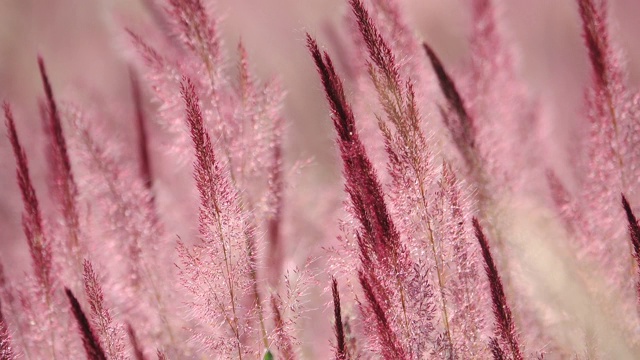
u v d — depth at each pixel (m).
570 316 1.62
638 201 1.59
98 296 1.52
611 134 1.59
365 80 1.52
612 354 1.60
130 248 1.65
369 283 1.47
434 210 1.49
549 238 1.65
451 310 1.50
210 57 1.60
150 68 1.61
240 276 1.53
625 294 1.61
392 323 1.48
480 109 1.70
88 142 1.67
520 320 1.60
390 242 1.47
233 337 1.53
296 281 1.56
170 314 1.63
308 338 1.64
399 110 1.48
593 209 1.62
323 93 1.52
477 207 1.60
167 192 1.71
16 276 1.67
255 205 1.62
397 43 1.57
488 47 1.71
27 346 1.59
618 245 1.61
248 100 1.61
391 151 1.48
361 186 1.46
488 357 1.50
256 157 1.61
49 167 1.63
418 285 1.48
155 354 1.60
